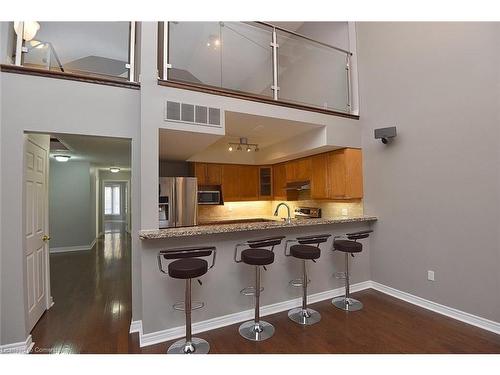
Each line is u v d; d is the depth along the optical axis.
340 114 3.73
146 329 2.35
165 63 2.83
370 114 3.74
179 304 2.42
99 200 9.09
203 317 2.60
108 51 2.84
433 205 2.96
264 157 5.21
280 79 3.68
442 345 2.27
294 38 3.84
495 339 2.34
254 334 2.47
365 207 3.84
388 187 3.49
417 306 3.09
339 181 3.89
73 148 4.41
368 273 3.76
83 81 2.47
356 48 4.00
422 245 3.07
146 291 2.36
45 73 2.34
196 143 3.39
